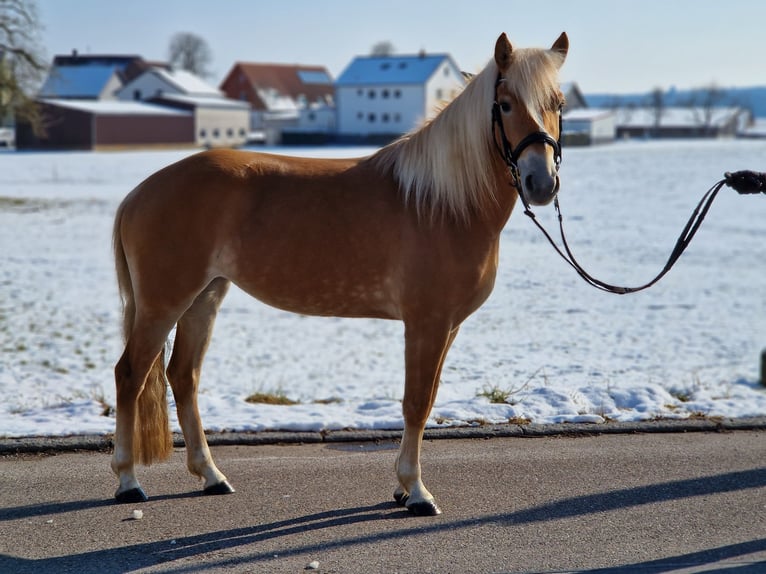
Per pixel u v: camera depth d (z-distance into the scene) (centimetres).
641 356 950
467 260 413
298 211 419
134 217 425
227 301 1304
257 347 994
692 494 442
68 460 489
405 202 417
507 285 1405
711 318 1196
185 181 420
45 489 445
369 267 420
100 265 1531
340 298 428
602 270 1560
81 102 6309
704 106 10362
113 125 5981
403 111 7162
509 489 449
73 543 380
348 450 514
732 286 1441
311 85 9550
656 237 1970
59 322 1077
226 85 9044
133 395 430
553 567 357
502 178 415
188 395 450
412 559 365
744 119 10669
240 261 423
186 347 450
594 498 436
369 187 425
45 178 3453
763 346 1030
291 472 473
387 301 428
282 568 355
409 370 420
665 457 500
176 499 436
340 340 1046
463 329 1083
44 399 627
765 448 518
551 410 585
